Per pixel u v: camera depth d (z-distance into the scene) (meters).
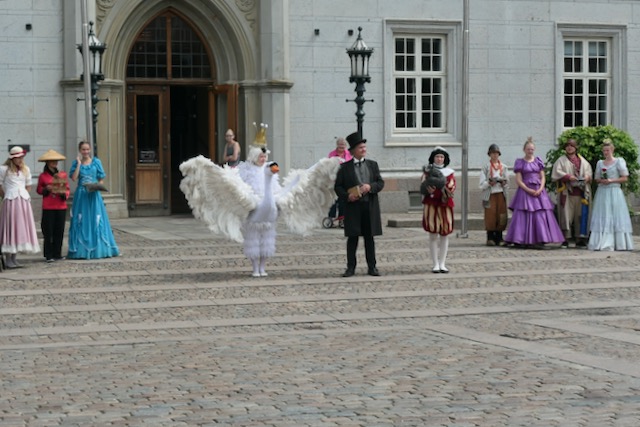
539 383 10.85
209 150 31.17
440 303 16.33
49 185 21.39
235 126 30.69
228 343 13.22
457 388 10.71
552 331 13.83
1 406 10.21
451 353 12.41
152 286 18.02
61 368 11.84
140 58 30.31
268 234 19.09
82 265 20.69
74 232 21.69
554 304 16.14
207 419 9.69
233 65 30.70
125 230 26.81
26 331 14.21
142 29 30.17
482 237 25.94
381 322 14.77
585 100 33.91
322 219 19.48
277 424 9.50
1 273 19.80
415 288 17.77
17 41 28.70
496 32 32.69
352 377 11.25
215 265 20.55
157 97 30.58
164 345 13.14
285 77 30.55
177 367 11.84
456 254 22.25
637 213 28.38
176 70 30.58
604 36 33.88
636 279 18.75
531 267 20.25
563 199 23.61
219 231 18.91
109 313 15.59
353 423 9.49
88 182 21.75
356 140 19.06
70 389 10.86
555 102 33.31
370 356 12.32
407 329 14.12
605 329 13.92
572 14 33.34
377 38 31.56
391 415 9.73
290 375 11.38
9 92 28.69
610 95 34.12
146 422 9.62
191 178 18.78
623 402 10.07
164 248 23.14
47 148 28.97
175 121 31.48
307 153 31.03
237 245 23.64
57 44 29.00
